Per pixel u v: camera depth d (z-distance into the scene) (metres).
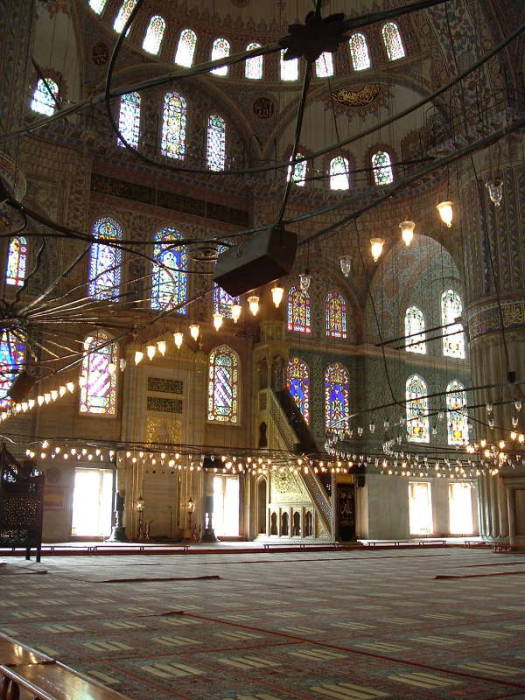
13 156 12.59
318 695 3.70
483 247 23.22
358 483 28.62
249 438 27.55
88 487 24.38
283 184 28.67
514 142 22.77
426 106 27.84
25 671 3.30
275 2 28.50
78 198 24.92
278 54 29.03
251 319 28.52
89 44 25.97
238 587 9.91
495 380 22.30
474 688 3.85
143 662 4.53
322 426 29.08
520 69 22.70
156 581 10.84
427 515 31.59
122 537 23.86
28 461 15.37
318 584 10.52
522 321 22.03
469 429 33.00
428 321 33.00
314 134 29.75
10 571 12.38
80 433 24.00
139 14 26.77
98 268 25.20
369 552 21.31
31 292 23.30
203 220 28.02
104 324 12.46
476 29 22.86
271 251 5.72
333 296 30.36
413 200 28.61
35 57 24.48
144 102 27.30
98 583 10.34
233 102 29.03
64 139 24.61
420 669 4.35
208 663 4.51
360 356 30.44
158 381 25.73
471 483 32.75
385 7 27.67
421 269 31.16
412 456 29.33
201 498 25.97
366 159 29.73
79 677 3.18
